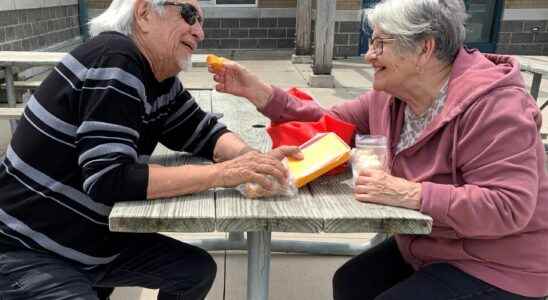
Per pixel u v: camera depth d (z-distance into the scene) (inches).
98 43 56.1
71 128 56.2
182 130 69.8
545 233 59.3
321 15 273.3
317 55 279.3
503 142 53.9
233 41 403.2
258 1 395.9
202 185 54.1
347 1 372.8
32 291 57.4
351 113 78.8
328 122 69.7
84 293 58.1
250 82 75.2
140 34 58.7
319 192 57.6
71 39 355.6
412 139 65.1
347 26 377.4
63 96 55.5
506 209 53.0
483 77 56.9
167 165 67.4
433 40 57.7
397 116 67.2
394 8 57.6
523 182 53.2
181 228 50.4
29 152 57.4
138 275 68.1
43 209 58.4
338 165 60.7
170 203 53.1
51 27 315.9
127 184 52.5
